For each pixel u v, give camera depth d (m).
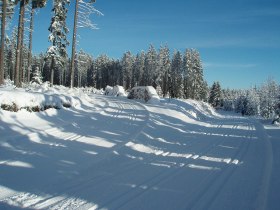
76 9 29.17
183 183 7.85
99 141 12.23
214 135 17.06
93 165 9.03
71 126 14.77
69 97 20.61
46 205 6.05
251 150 12.83
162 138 14.52
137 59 100.56
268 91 99.00
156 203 6.41
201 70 89.56
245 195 7.12
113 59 110.88
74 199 6.41
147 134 14.83
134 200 6.52
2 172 7.83
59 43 41.72
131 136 13.66
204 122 24.92
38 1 25.97
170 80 85.12
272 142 15.59
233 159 10.90
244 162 10.52
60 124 14.95
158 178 8.16
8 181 7.25
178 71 87.00
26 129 12.92
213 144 13.91
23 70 48.41
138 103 28.67
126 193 6.91
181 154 11.34
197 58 87.12
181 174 8.66
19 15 24.45
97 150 10.83
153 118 20.17
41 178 7.62
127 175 8.30
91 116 18.53
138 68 100.12
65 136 12.57
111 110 22.42
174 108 27.75
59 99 18.91
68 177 7.83
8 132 12.02
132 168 9.03
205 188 7.53
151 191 7.13
